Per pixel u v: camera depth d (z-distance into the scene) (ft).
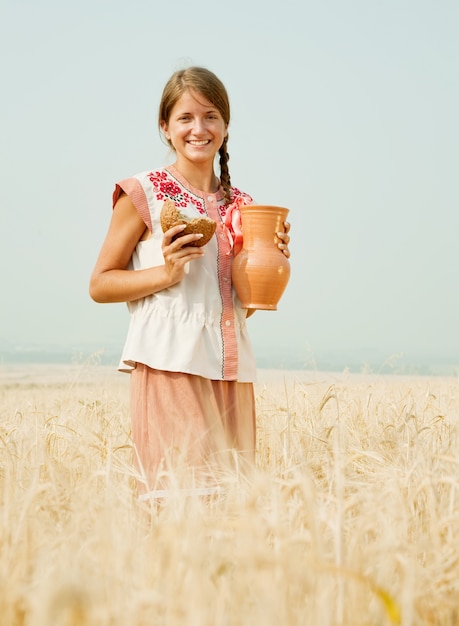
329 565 7.47
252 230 13.26
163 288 12.63
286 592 7.21
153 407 12.67
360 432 16.33
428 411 18.86
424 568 8.54
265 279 13.07
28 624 7.02
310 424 16.28
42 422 17.37
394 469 10.88
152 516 10.30
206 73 13.50
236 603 7.19
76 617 6.28
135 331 12.92
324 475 12.64
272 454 14.33
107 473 10.03
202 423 12.49
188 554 7.50
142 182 13.26
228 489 10.37
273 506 8.48
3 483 11.44
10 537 8.65
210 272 13.14
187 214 13.26
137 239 13.34
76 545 8.45
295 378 20.70
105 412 18.56
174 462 11.87
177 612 6.92
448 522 8.75
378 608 7.66
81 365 22.85
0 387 27.40
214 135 13.48
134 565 8.03
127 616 6.86
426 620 7.58
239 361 13.26
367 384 21.53
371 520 8.89
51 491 10.08
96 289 13.10
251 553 7.24
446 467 10.82
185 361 12.53
